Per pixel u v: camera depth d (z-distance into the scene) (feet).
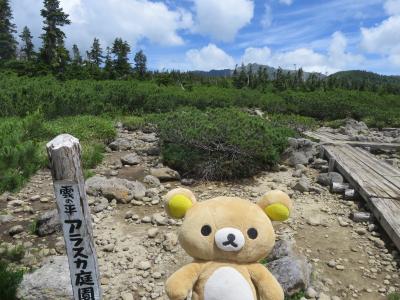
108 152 6.66
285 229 3.58
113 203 4.01
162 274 2.74
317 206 4.20
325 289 2.60
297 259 2.58
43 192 4.36
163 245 3.11
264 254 1.57
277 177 5.35
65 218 1.58
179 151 5.26
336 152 6.32
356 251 3.18
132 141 7.41
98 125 7.75
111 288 2.56
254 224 1.56
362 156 6.07
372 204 3.79
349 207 4.18
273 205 1.65
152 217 3.67
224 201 1.65
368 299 2.53
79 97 10.63
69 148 1.51
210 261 1.57
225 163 5.05
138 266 2.81
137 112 11.94
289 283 2.36
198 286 1.53
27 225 3.49
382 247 3.23
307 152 6.30
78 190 1.55
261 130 5.60
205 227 1.55
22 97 9.36
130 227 3.51
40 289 2.24
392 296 2.51
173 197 1.67
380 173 4.90
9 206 3.94
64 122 8.12
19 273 2.52
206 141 5.16
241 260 1.55
